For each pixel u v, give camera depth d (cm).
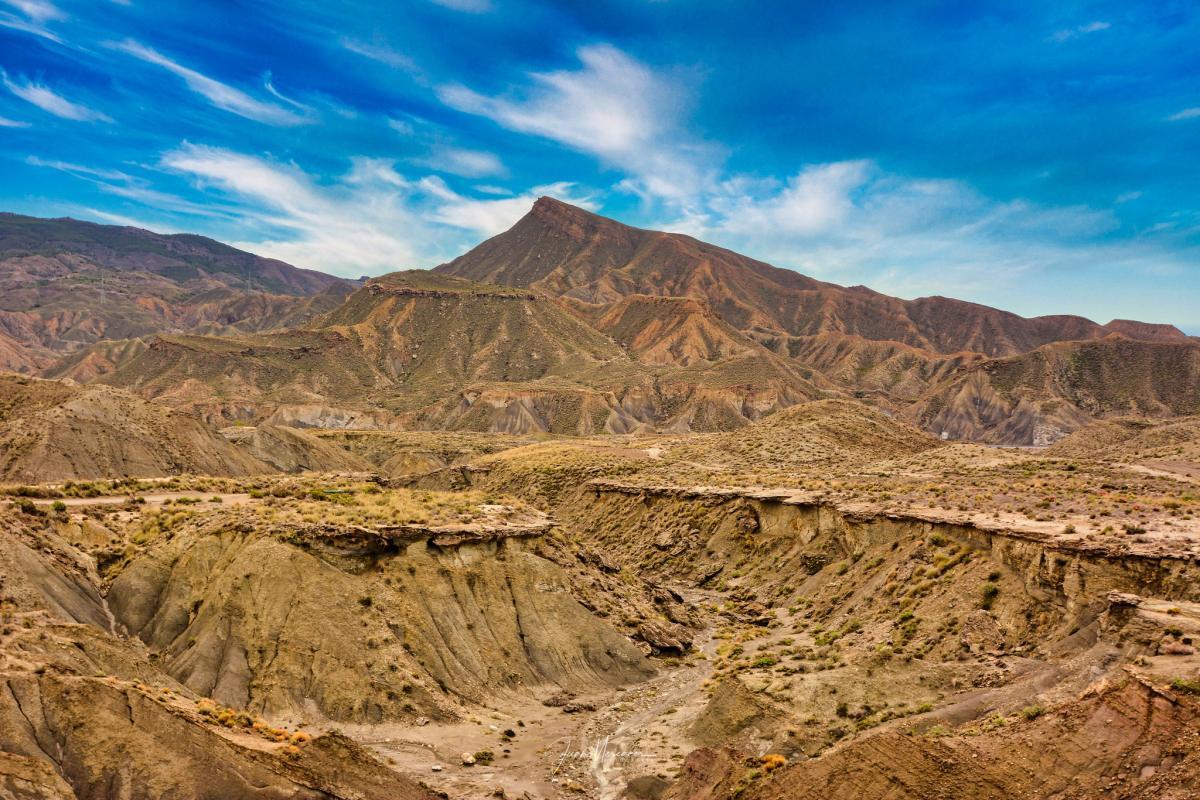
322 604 5894
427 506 7706
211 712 4381
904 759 3553
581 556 8025
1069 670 4625
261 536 6234
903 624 6450
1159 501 7488
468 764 4981
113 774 3666
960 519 7312
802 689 5403
